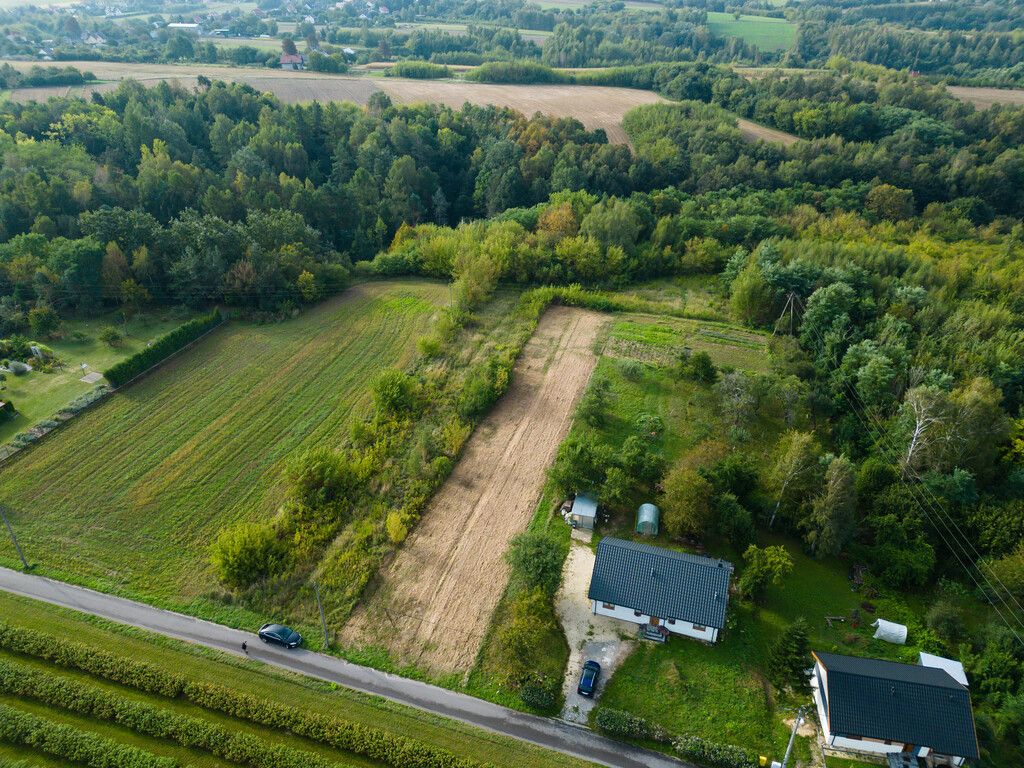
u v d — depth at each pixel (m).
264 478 57.41
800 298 79.62
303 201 104.31
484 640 43.78
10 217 87.12
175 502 54.28
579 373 73.56
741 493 53.75
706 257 95.75
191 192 101.25
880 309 74.88
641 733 38.22
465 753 37.16
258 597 46.16
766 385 65.19
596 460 54.91
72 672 40.62
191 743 36.56
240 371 73.19
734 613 46.16
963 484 52.34
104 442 60.84
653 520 51.88
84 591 46.09
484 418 66.06
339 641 43.50
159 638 42.97
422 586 47.53
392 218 113.38
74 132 110.31
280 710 38.31
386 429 63.09
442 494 56.22
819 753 37.91
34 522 51.56
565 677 41.72
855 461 59.53
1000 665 41.25
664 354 77.25
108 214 83.44
